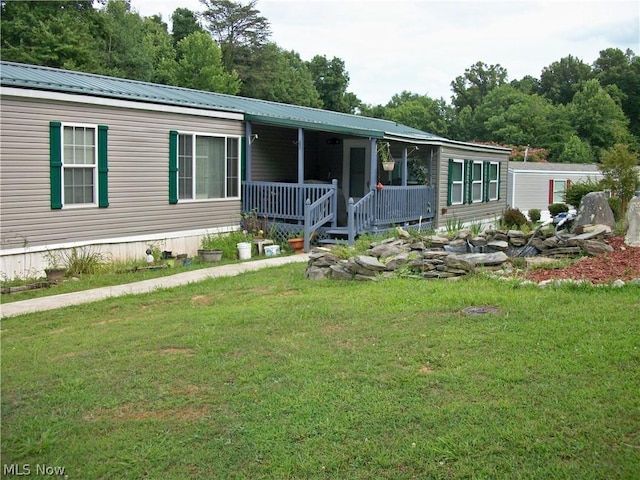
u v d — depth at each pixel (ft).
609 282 24.94
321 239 47.47
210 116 45.55
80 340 22.40
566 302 22.76
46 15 101.30
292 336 20.98
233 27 158.40
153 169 41.83
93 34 115.44
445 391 15.75
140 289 32.35
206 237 45.70
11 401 16.89
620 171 60.13
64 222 36.63
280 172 56.08
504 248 33.12
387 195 51.24
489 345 18.62
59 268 35.22
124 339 22.02
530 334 19.31
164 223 42.93
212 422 15.02
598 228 32.71
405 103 205.16
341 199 51.31
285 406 15.53
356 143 59.57
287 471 12.90
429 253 30.89
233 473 13.00
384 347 19.19
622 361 16.80
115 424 15.25
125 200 40.09
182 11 161.58
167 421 15.23
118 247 39.91
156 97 41.55
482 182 72.59
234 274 35.76
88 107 37.37
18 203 34.30
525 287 25.61
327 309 23.97
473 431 13.75
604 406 14.43
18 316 27.27
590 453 12.69
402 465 12.84
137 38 127.85
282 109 57.62
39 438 14.76
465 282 27.55
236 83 134.62
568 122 161.38
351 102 183.42
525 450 12.94
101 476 13.16
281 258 42.55
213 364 18.63
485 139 177.58
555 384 15.69
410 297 25.12
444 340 19.29
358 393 15.99
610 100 161.07
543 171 101.19
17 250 34.35
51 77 38.78
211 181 46.60
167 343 21.06
